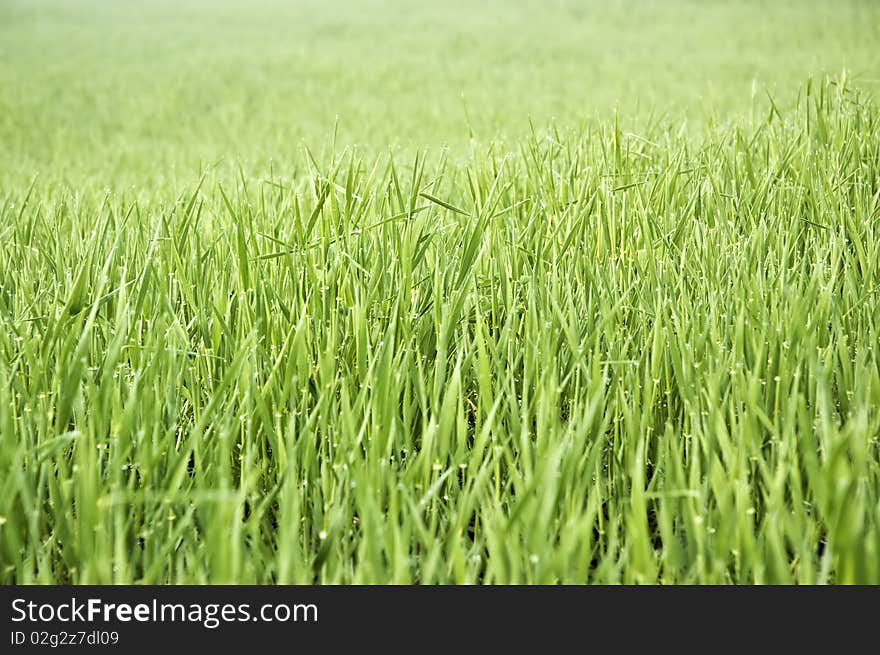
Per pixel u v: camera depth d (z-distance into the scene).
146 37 20.36
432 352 2.55
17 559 1.81
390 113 9.66
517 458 2.08
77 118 10.36
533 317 2.32
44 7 28.14
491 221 3.02
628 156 3.76
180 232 2.93
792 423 1.91
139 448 2.03
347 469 1.88
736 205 3.41
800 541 1.74
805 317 2.37
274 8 27.06
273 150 6.93
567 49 16.19
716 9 21.59
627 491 2.05
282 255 2.71
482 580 1.94
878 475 1.92
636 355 2.43
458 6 25.53
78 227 3.40
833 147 3.88
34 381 2.14
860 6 19.98
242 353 2.13
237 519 1.62
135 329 2.37
